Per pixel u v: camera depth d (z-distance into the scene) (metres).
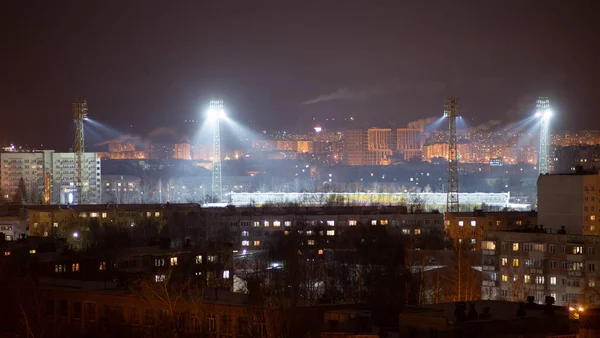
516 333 197.25
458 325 191.62
